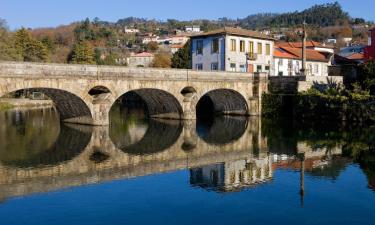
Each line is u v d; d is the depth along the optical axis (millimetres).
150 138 38594
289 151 31531
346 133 40094
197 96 50000
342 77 56344
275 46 74250
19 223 16312
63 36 172375
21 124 48219
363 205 18969
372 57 62500
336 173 24609
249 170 25453
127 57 149875
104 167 26047
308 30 191500
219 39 58469
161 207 18406
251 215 17562
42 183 22109
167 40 199750
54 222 16438
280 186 21922
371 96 45250
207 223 16594
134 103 86938
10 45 85438
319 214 17734
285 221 16938
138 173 24500
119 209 18078
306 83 54062
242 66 60125
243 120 53031
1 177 23250
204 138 38594
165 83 46375
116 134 40781
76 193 20344
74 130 42344
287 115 54125
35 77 36312
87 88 40219
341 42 155625
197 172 24891
